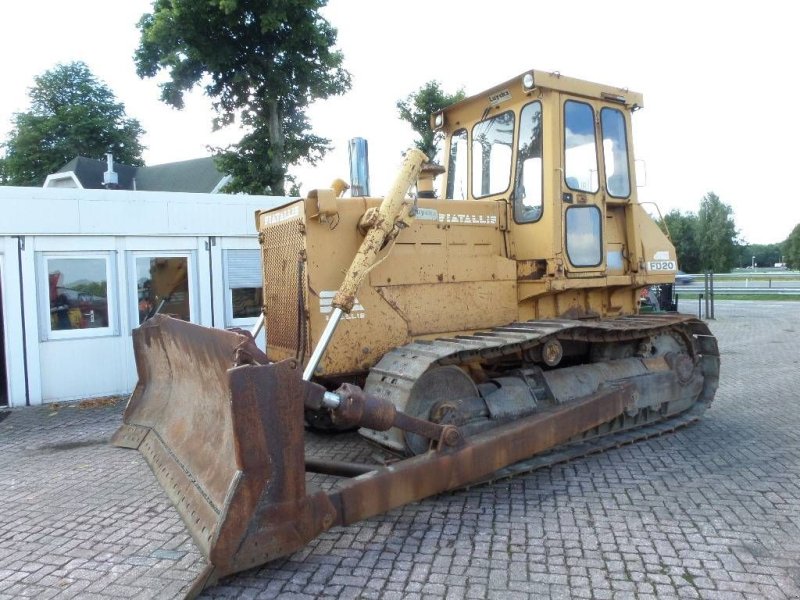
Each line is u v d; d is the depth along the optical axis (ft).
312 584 10.74
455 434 13.09
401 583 10.71
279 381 10.16
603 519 13.17
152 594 10.64
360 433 14.69
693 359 21.15
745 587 10.36
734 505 13.82
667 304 56.13
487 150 19.44
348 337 15.35
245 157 61.52
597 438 18.16
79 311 27.43
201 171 105.50
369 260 14.02
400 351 14.96
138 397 18.11
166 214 28.73
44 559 12.08
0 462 18.65
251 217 30.71
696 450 17.89
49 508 14.76
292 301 15.87
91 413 24.89
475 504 14.12
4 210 25.48
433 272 16.71
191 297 29.68
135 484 16.34
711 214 168.96
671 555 11.51
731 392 26.09
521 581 10.69
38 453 19.53
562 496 14.51
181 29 56.49
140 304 28.63
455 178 20.67
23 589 10.93
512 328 16.63
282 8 57.11
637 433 18.75
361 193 17.26
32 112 131.64
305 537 10.53
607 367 18.61
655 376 19.39
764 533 12.38
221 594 10.48
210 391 13.17
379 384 14.01
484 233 17.81
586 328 17.07
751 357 35.76
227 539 9.75
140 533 13.20
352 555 11.76
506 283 17.99
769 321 55.83
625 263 20.16
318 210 14.94
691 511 13.52
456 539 12.35
